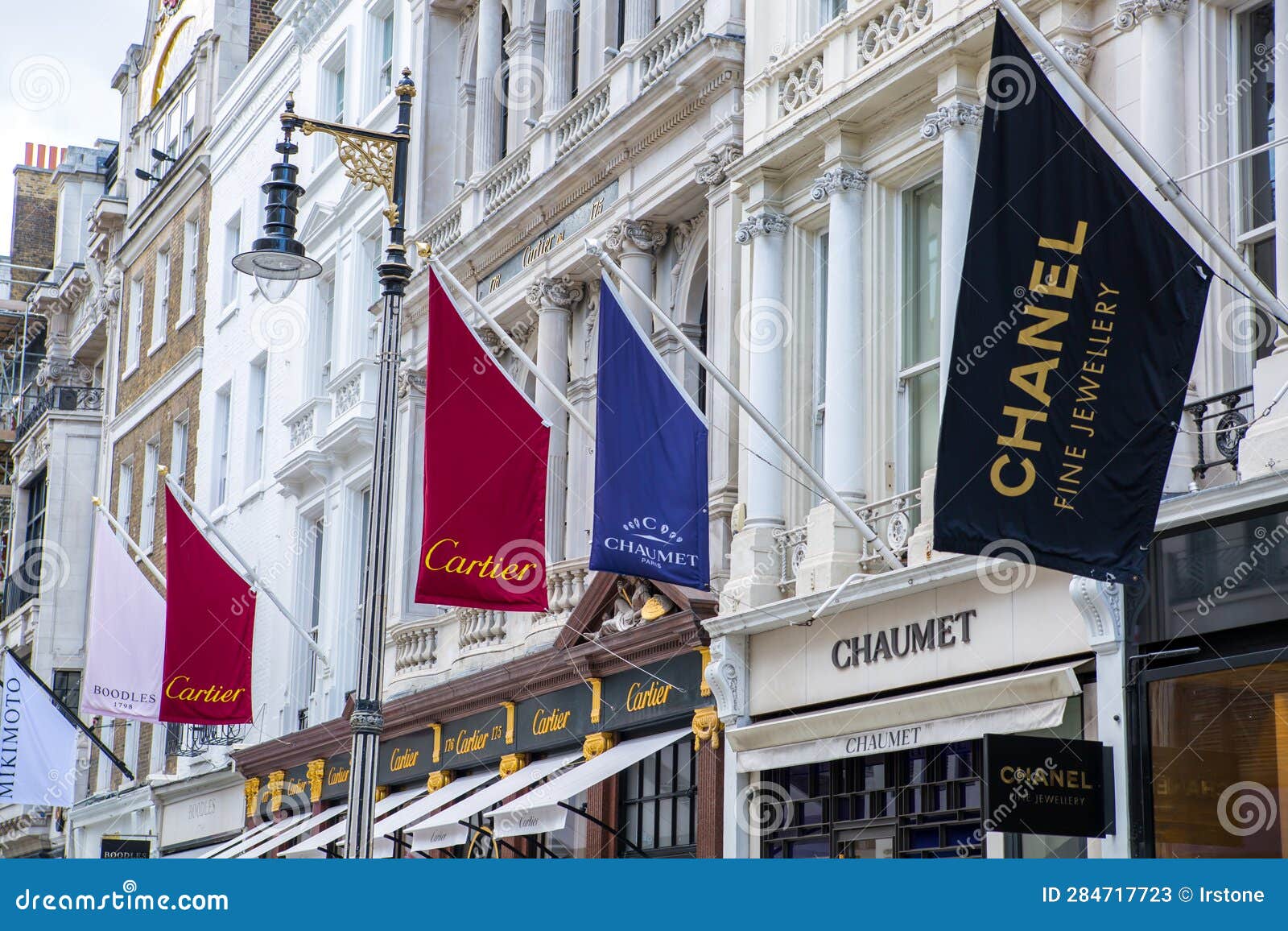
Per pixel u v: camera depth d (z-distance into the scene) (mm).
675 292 25562
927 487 19266
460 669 29359
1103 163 14023
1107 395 13852
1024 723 16703
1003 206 14141
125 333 53281
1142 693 16109
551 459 27578
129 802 44875
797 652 21094
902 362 20984
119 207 55312
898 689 19516
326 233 38969
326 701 35000
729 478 22984
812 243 22516
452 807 26594
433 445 21438
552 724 25891
